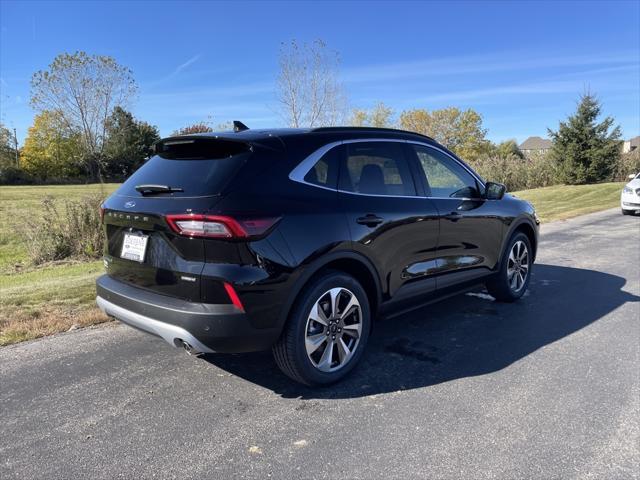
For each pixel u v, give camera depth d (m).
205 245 2.89
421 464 2.58
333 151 3.53
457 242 4.44
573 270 7.18
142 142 54.78
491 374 3.65
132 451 2.71
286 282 3.05
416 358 3.96
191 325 2.92
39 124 50.31
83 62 34.81
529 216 5.48
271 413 3.11
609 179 28.27
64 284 6.34
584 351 4.07
